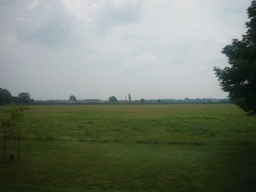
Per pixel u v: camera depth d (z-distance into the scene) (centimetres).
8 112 868
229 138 1433
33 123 2411
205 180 605
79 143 1249
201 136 1551
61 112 4597
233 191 524
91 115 3675
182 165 767
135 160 843
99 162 812
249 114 902
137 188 550
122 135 1602
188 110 5191
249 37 848
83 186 560
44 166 752
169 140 1345
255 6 834
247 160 833
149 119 2902
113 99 15925
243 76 817
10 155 858
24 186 543
